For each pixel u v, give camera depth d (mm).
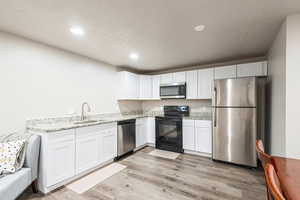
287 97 1716
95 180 2279
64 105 2734
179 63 3740
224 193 1947
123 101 4125
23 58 2215
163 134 3816
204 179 2303
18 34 2129
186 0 1437
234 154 2770
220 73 3350
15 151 1718
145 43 2494
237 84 2738
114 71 3861
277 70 2133
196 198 1849
